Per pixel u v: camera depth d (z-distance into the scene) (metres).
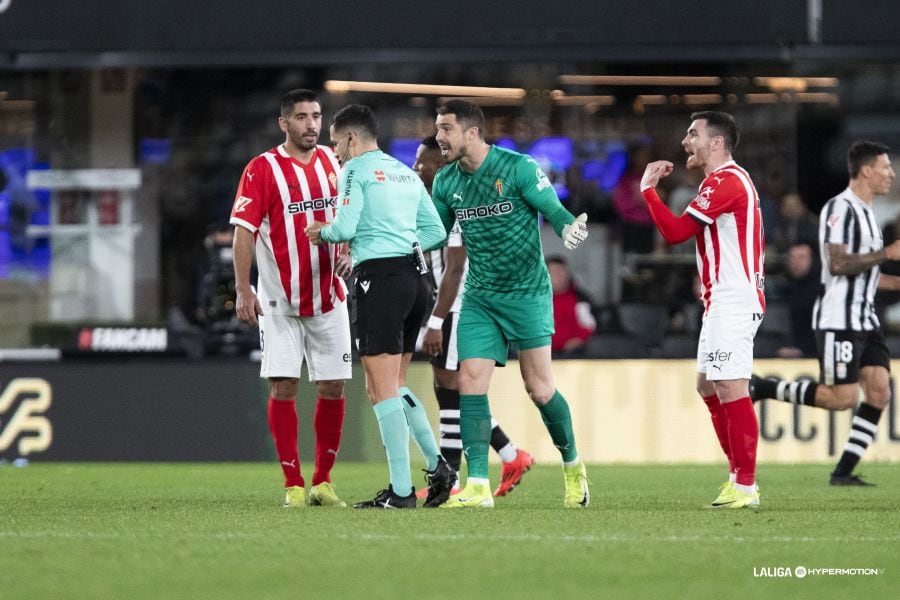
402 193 26.91
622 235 52.56
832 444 45.06
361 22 44.56
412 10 44.50
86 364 46.12
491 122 53.22
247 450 45.72
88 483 36.66
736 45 44.44
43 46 45.03
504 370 45.53
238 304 28.47
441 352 31.75
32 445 46.06
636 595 16.66
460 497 27.47
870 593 17.17
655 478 38.41
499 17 44.44
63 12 45.00
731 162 27.75
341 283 28.88
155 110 50.25
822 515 26.08
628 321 51.47
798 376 44.88
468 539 21.58
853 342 35.75
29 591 16.80
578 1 44.38
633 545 20.97
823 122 53.19
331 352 28.78
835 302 35.91
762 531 23.06
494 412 45.53
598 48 44.44
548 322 27.58
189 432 45.84
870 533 22.92
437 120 26.91
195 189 50.22
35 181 49.97
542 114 53.12
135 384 46.09
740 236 27.22
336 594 16.58
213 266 49.66
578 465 28.38
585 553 20.08
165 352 49.00
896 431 44.81
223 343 49.00
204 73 50.41
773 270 51.28
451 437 32.12
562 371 45.88
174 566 18.78
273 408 28.81
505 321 27.38
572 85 53.06
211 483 36.69
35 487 35.12
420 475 39.69
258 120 50.66
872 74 53.00
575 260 52.38
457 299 31.81
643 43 44.34
